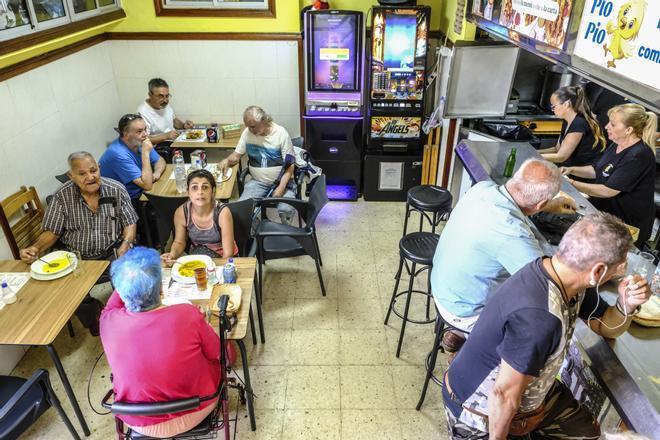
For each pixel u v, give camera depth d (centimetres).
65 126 382
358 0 462
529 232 193
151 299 174
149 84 433
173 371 173
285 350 305
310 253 331
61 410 230
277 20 456
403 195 488
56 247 323
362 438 249
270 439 248
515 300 152
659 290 190
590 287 164
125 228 320
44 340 211
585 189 291
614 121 277
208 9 453
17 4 311
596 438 184
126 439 200
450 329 247
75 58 398
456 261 211
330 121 454
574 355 212
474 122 424
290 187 406
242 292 238
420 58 430
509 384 152
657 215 351
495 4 321
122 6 451
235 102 497
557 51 231
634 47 169
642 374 160
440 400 271
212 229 288
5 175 306
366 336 316
